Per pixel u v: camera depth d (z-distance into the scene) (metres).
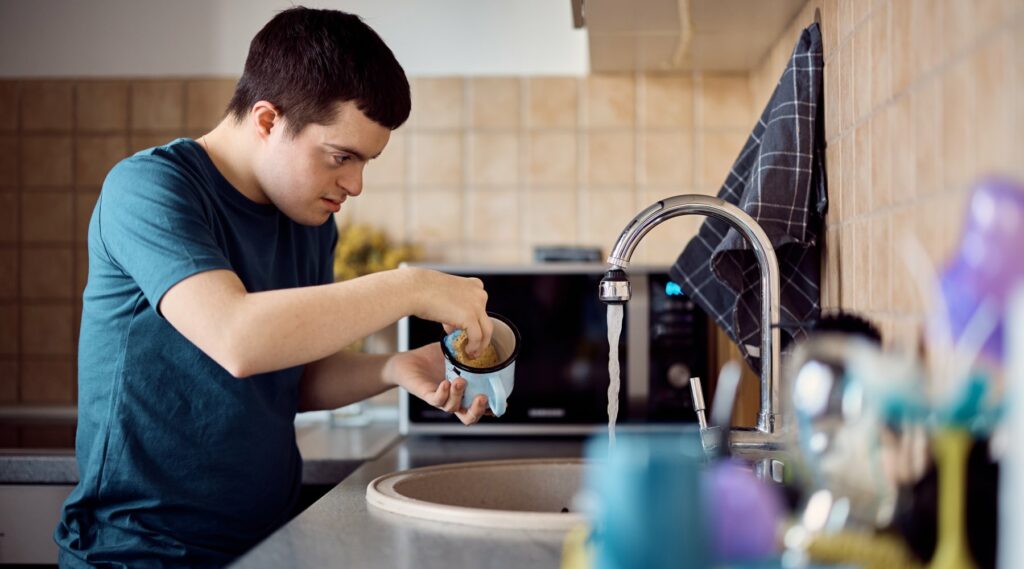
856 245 1.16
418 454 1.68
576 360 1.84
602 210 2.24
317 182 1.23
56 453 1.63
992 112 0.73
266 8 2.27
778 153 1.31
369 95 1.18
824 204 1.31
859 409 0.64
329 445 1.79
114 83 2.29
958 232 0.80
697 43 1.90
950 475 0.59
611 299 1.09
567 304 1.85
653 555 0.58
